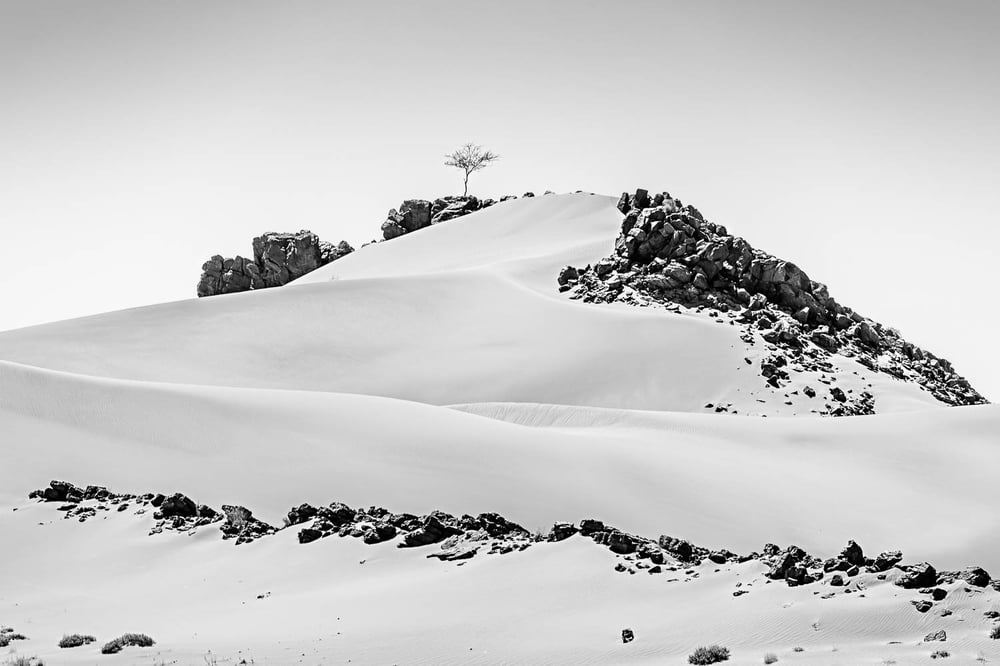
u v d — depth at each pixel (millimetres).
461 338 118812
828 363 108875
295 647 30766
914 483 62938
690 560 40781
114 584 41750
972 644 26859
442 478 55375
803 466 65250
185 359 111312
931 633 27906
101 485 54250
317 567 42406
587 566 38375
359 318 122875
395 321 123000
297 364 113062
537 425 78688
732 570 36531
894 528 55750
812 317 119000
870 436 70875
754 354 107562
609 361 109250
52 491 51969
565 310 121188
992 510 58469
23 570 43375
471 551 41906
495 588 36781
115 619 36125
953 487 62281
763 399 100688
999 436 70000
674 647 29188
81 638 32219
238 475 56125
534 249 161000
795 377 104062
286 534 47062
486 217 188125
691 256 125438
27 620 36062
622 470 59219
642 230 129000
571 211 180375
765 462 65438
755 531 53531
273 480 55500
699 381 104750
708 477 60281
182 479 55500
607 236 158000
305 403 66875
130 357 110188
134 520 49094
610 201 183875
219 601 38750
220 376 109062
